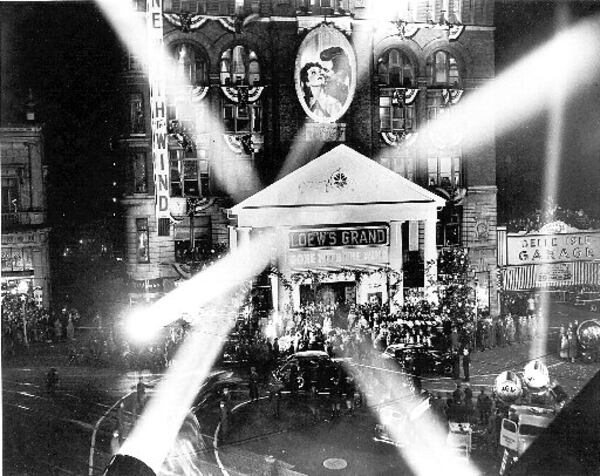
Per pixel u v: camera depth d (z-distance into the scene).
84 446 24.36
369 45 43.94
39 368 34.97
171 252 41.50
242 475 22.03
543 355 36.41
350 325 37.22
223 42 41.75
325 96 43.41
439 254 43.78
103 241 46.19
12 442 24.69
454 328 36.50
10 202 43.66
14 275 43.09
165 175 39.94
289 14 42.75
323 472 22.12
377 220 41.44
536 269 45.94
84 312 44.78
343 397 29.83
